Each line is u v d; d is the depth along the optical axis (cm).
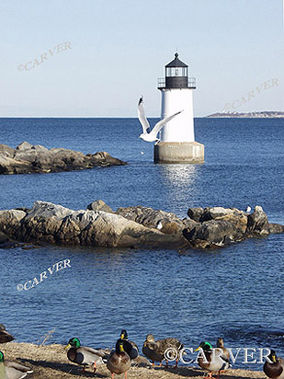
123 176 13638
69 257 6419
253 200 10775
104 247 6825
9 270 5909
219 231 6938
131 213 7381
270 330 4153
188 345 3856
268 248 6838
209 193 11500
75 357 2538
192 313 4559
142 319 4419
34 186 12269
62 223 7012
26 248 6775
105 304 4784
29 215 7250
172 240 6862
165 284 5391
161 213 7319
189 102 14288
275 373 2444
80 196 11175
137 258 6369
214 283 5434
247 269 5941
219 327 4225
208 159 18075
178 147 14475
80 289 5225
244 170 15088
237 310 4634
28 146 15450
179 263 6175
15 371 2247
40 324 4297
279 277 5634
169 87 14112
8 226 7269
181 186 12269
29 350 3006
